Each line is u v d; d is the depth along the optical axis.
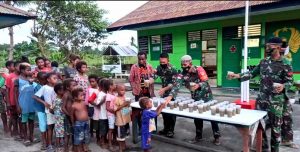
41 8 18.33
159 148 4.48
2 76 5.42
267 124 3.93
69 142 4.56
